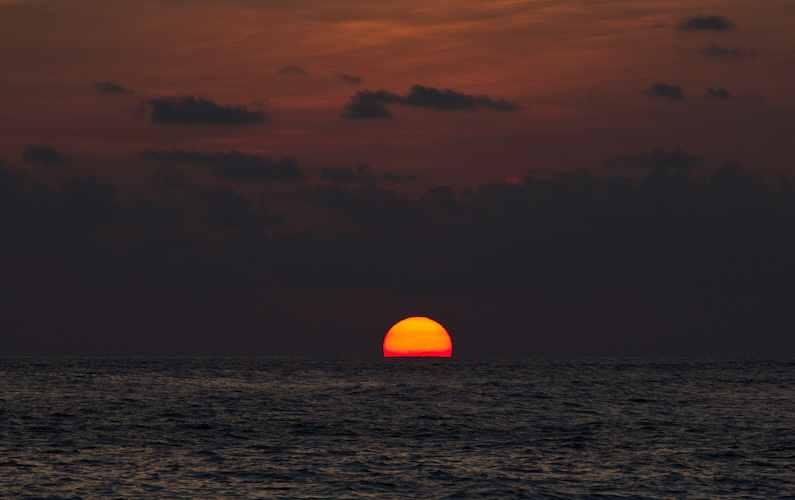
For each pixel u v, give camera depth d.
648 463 73.62
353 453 78.38
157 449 79.69
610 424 103.44
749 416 114.00
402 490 62.59
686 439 89.00
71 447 80.00
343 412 116.81
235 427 97.62
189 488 62.66
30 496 59.44
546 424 103.25
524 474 68.50
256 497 60.19
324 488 63.00
